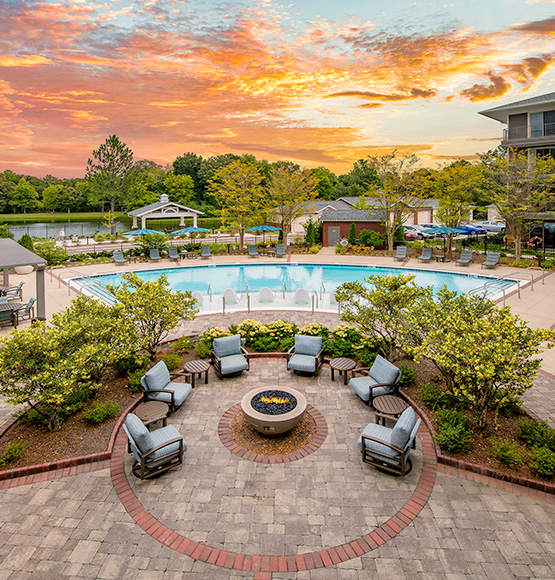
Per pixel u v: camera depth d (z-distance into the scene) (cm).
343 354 1074
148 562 482
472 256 2936
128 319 973
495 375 666
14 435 752
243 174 3447
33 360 725
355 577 460
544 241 3098
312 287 2206
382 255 3167
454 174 3042
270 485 620
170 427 703
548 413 810
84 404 841
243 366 979
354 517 552
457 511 561
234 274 2628
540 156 2812
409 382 910
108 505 579
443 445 690
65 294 1912
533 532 524
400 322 948
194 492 605
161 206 4581
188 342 1153
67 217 8819
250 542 511
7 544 510
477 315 852
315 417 814
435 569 470
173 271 2733
